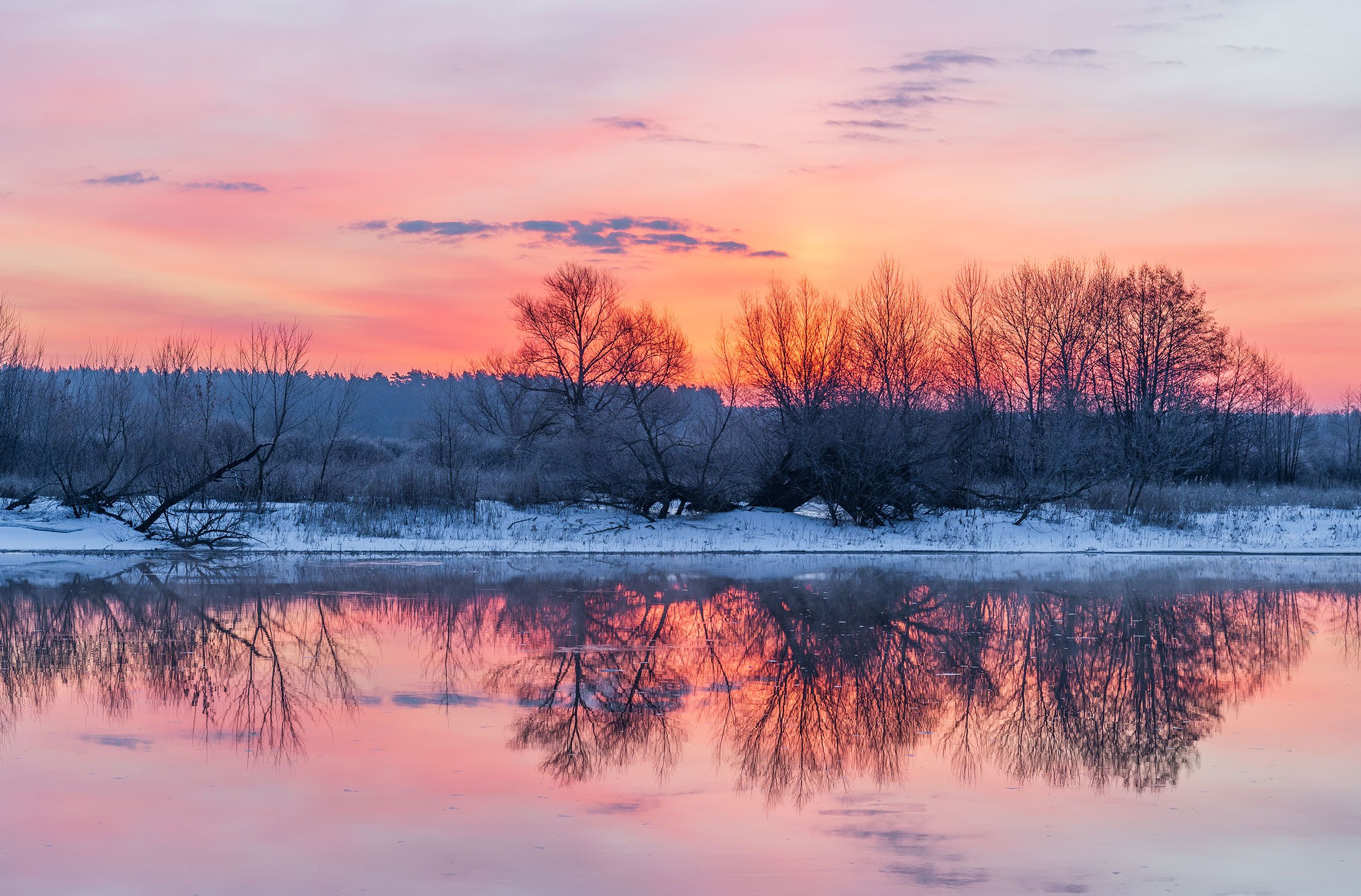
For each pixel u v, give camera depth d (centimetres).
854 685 1723
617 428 4256
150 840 1002
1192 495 5181
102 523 3856
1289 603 2669
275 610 2420
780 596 2702
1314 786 1194
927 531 4297
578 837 1018
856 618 2377
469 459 5234
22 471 4484
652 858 965
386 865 943
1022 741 1391
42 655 1902
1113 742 1383
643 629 2228
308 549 3719
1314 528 4634
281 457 4509
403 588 2797
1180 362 5559
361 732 1400
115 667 1798
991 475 4775
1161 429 5134
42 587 2769
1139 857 973
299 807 1097
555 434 5062
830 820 1077
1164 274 5672
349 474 4644
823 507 4791
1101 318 5559
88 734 1376
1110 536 4266
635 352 4822
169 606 2459
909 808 1118
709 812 1098
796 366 4438
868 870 939
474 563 3447
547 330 5509
